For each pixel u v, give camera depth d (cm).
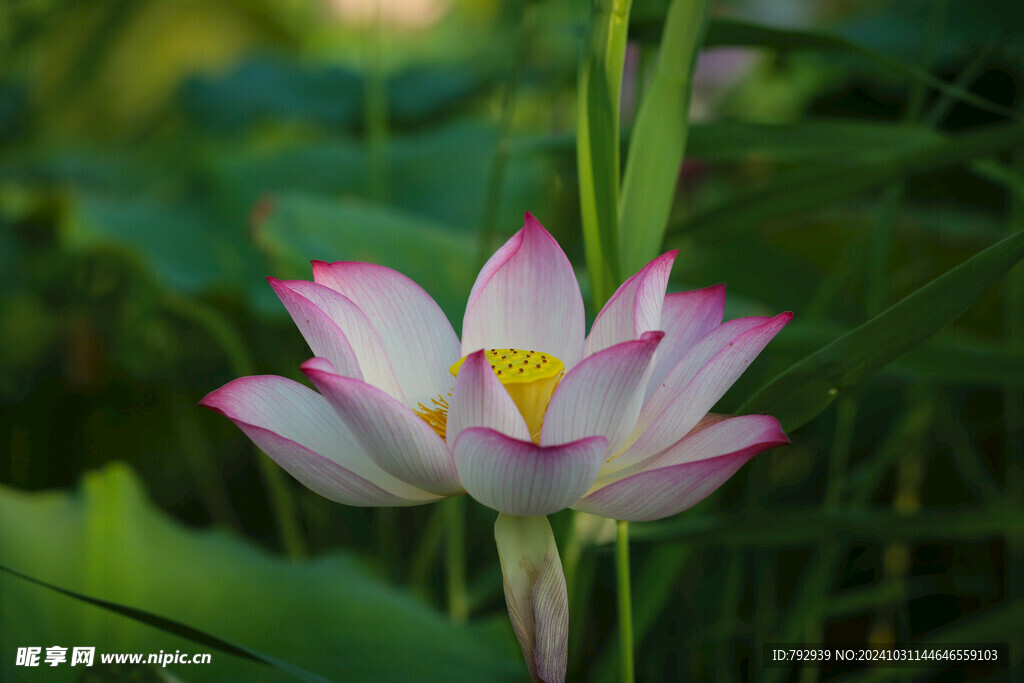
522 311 112
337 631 126
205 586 128
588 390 103
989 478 152
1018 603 129
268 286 192
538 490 102
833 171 119
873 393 186
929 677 144
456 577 150
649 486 102
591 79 112
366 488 104
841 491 136
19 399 214
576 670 147
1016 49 165
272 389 107
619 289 108
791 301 172
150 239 208
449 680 123
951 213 196
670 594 150
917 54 209
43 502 132
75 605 125
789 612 153
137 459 208
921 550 164
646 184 115
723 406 132
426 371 112
